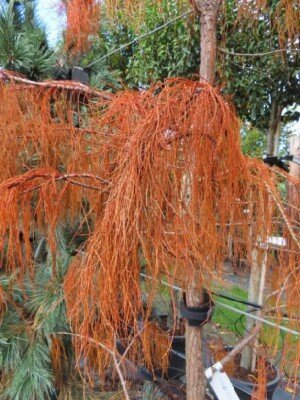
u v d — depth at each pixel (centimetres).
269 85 183
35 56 149
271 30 139
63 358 146
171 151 59
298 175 130
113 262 58
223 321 196
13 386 130
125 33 211
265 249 72
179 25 176
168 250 62
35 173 76
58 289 131
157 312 139
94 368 103
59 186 92
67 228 131
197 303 86
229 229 67
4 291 114
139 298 63
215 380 86
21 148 100
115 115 83
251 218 68
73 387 143
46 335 132
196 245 60
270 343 84
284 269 70
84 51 156
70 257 134
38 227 100
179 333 138
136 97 69
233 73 179
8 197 71
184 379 145
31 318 142
